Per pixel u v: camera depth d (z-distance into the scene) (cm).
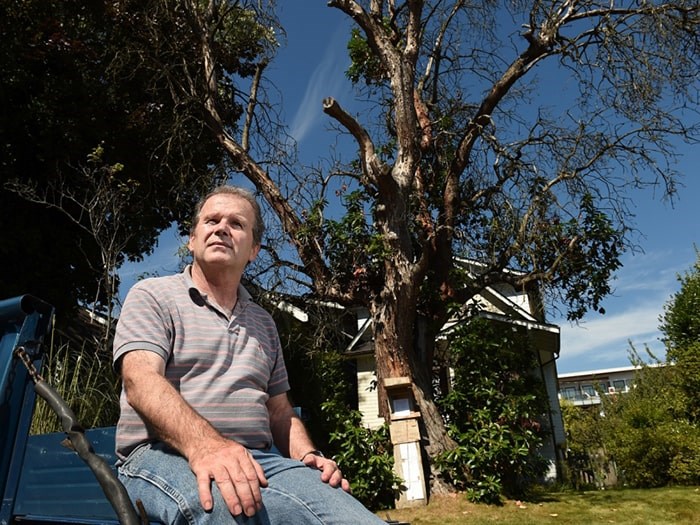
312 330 1237
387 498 920
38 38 1108
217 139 1174
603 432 2431
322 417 1122
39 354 143
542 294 1040
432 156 1209
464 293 1106
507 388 971
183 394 170
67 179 1165
